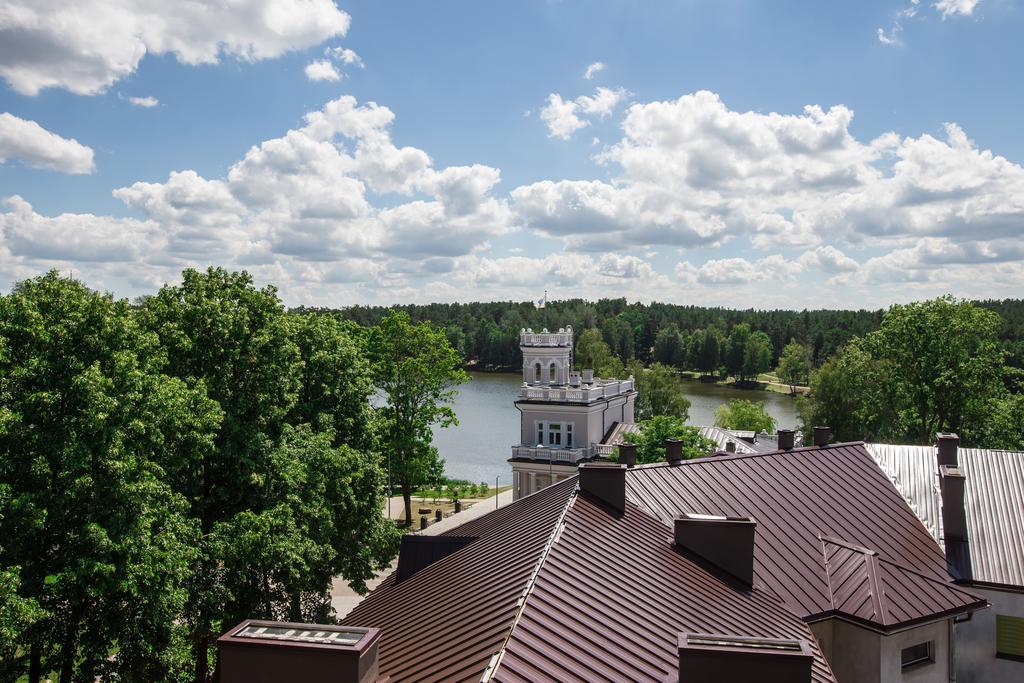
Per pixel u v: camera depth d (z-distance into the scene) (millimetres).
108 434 22875
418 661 13656
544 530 18609
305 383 38500
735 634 15977
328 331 40469
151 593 22953
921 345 64625
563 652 12586
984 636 24750
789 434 32594
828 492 26547
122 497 22562
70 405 22781
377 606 20062
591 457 60906
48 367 22547
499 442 103375
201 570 26969
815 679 15414
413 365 59969
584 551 17000
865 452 29562
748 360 167875
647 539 19719
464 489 75500
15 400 22109
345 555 35906
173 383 26000
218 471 30984
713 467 26156
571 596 14609
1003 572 24500
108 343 24531
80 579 21266
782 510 24891
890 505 26812
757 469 26734
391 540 38750
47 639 22391
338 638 11484
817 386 81250
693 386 174000
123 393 24078
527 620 13172
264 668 11141
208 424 27594
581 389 61438
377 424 40844
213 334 31172
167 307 31531
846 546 23188
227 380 31656
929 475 28250
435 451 62719
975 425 64812
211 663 30672
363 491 37062
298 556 27859
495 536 21578
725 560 19797
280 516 28578
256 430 31266
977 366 63094
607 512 20453
